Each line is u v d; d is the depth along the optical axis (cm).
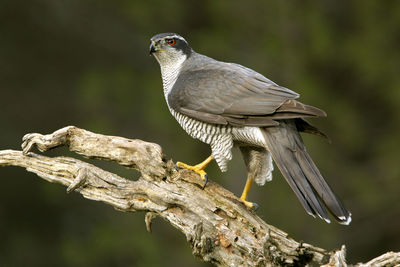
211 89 789
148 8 1456
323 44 1398
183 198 697
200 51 1422
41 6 1647
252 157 804
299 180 701
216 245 670
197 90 799
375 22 1470
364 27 1478
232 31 1473
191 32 1499
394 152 1495
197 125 797
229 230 675
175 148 1422
